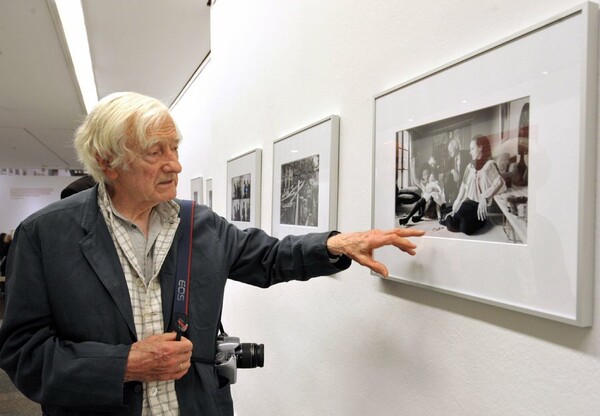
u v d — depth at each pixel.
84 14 3.01
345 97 1.34
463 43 0.89
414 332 1.05
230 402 1.08
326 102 1.46
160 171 0.95
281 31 1.84
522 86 0.74
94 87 4.99
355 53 1.29
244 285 2.34
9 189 11.98
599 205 0.64
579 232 0.65
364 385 1.24
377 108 1.15
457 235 0.88
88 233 0.96
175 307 1.00
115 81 4.61
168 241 1.04
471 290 0.85
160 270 1.02
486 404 0.84
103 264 0.95
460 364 0.91
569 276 0.66
